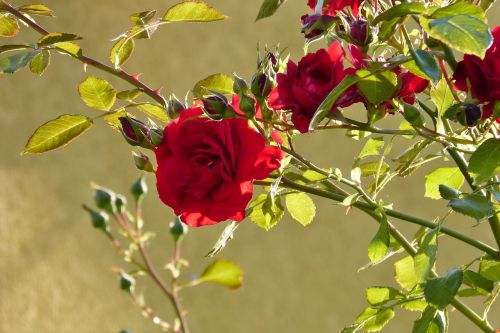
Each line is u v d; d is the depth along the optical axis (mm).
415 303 1589
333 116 1468
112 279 5004
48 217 5047
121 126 1517
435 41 1465
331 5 1496
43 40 1529
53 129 1548
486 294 1550
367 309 1592
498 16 4766
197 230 5121
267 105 1475
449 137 1483
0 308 4910
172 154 1479
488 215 1461
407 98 1504
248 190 1463
